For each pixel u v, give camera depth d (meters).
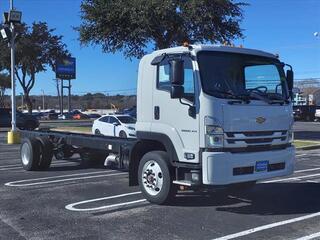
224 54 8.16
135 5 23.94
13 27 22.66
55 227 7.36
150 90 8.78
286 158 8.51
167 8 23.39
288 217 7.95
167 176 8.42
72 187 10.66
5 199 9.40
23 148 13.52
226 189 9.34
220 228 7.27
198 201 9.09
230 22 25.67
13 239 6.73
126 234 6.97
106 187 10.63
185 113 8.09
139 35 25.03
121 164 10.12
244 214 8.15
